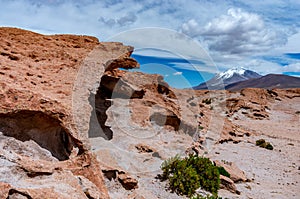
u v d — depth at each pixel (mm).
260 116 35719
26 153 6215
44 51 9391
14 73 7426
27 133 6488
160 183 9156
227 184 10422
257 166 14828
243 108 37062
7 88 6281
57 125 6754
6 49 8734
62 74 8344
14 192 4598
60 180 5555
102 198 5844
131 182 7691
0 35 9461
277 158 17234
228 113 33656
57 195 4957
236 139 20547
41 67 8477
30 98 6348
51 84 7609
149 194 8188
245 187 11078
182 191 8852
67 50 9875
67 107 6727
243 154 17000
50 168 5680
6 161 5246
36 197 4703
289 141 23781
